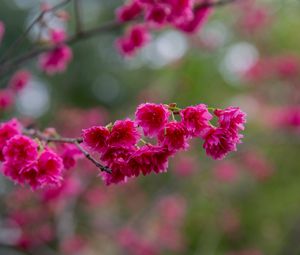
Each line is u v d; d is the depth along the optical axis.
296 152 9.84
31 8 10.27
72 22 9.35
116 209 9.45
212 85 10.64
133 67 12.36
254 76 9.27
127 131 2.25
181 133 2.22
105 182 2.37
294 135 8.45
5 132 2.79
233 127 2.30
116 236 8.12
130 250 7.99
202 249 9.09
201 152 8.96
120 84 12.37
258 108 10.09
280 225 9.69
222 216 9.44
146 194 9.52
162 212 8.50
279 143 8.80
